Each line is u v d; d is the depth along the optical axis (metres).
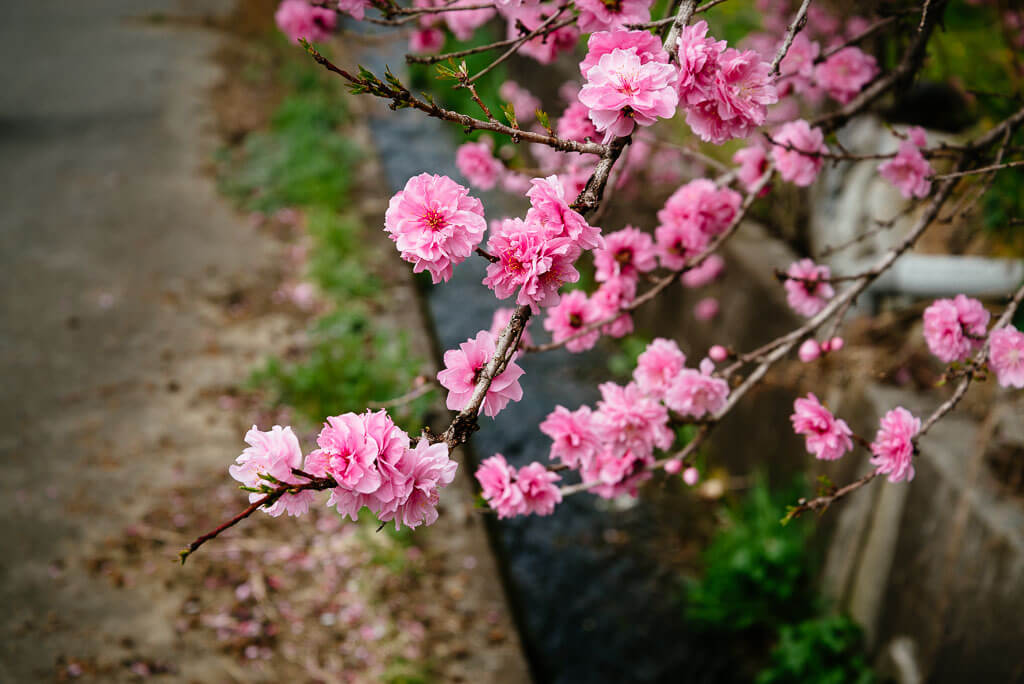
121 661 3.27
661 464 2.14
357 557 3.92
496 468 1.97
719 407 2.15
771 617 4.21
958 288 3.98
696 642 4.21
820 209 4.95
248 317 5.80
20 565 3.67
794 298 2.35
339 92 9.89
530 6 1.80
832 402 4.27
